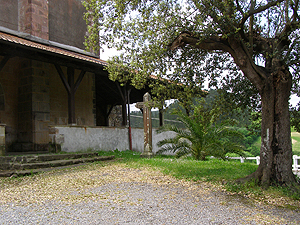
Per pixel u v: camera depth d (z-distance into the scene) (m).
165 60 7.86
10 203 5.14
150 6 7.20
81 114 15.30
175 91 7.52
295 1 6.25
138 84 7.77
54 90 13.77
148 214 4.48
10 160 8.80
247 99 8.13
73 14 15.73
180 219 4.26
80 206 4.90
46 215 4.43
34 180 7.21
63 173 8.13
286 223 4.17
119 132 15.02
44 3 13.92
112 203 5.09
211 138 12.50
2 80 12.41
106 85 19.33
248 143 26.94
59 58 11.90
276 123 6.17
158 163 10.01
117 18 7.12
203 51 8.12
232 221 4.21
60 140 11.62
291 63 6.27
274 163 6.15
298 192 5.68
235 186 6.17
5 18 12.96
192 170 8.55
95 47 7.58
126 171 8.48
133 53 7.54
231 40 6.27
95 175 7.83
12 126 12.72
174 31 7.10
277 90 6.16
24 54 10.73
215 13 6.23
